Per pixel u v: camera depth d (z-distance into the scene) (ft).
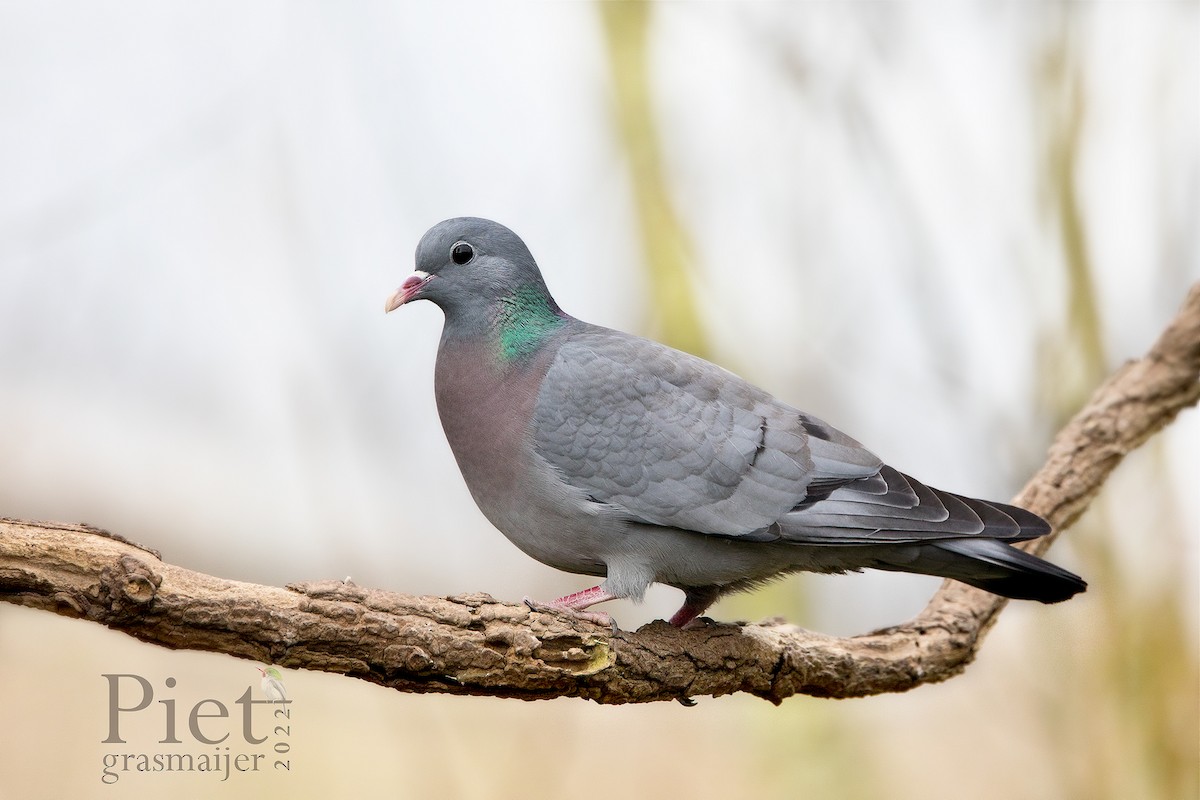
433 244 30.25
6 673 41.75
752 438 28.50
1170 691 39.37
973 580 28.22
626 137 44.70
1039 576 27.07
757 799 43.86
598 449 28.32
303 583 21.62
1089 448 32.09
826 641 27.73
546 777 43.27
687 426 28.45
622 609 47.37
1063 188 40.63
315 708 43.86
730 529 27.86
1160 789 39.24
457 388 29.91
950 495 28.07
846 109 43.55
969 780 45.01
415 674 22.22
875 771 42.86
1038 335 41.19
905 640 28.66
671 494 28.07
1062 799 40.60
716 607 44.83
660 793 45.60
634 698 24.77
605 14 44.91
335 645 21.53
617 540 28.58
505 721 43.68
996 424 41.70
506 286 30.01
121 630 20.47
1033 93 41.39
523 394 29.01
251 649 21.18
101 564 19.94
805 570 29.71
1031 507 31.37
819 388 43.60
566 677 23.50
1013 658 43.50
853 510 27.81
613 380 28.81
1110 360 41.45
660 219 44.24
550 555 29.71
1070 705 40.47
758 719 42.80
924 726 48.01
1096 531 40.45
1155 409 32.42
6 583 19.67
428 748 42.88
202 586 20.68
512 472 28.86
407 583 42.93
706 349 43.34
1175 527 39.99
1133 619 39.75
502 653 22.74
